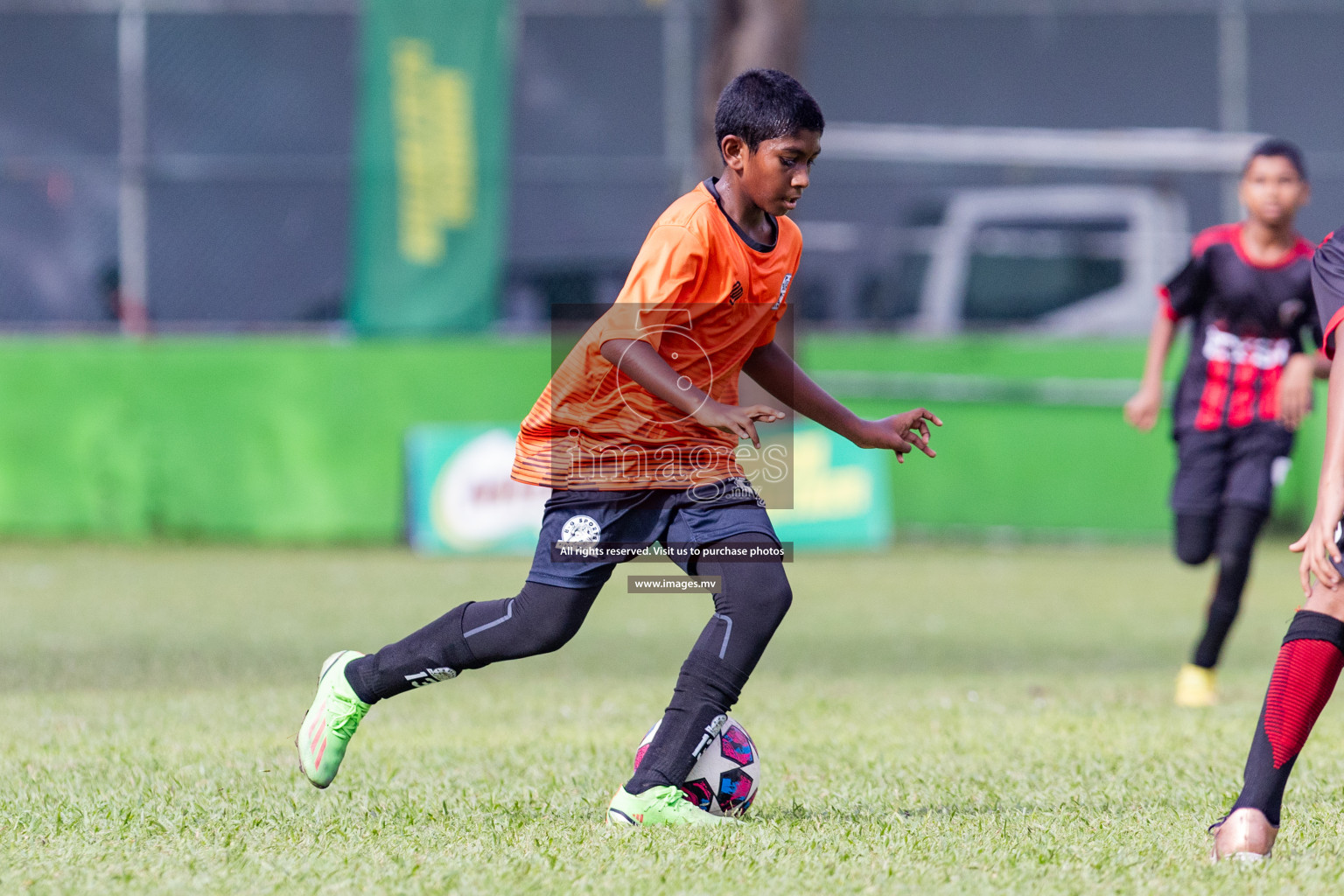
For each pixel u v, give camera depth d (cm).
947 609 3522
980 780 1515
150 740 1759
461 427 4912
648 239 1244
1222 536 2155
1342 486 1078
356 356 5031
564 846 1190
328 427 5031
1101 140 5538
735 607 1262
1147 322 5553
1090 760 1631
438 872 1108
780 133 1229
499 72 5134
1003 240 5616
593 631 3167
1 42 5697
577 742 1764
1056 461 5216
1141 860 1138
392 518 5028
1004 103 5875
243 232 5503
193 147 5678
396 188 5112
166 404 4997
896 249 5603
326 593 3691
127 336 5316
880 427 1380
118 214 5469
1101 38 5872
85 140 5738
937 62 5878
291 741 1764
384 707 2119
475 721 1980
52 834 1252
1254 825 1118
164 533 5006
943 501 5206
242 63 5684
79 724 1914
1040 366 5219
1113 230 5600
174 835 1249
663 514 1269
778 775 1562
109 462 4988
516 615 1293
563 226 5609
